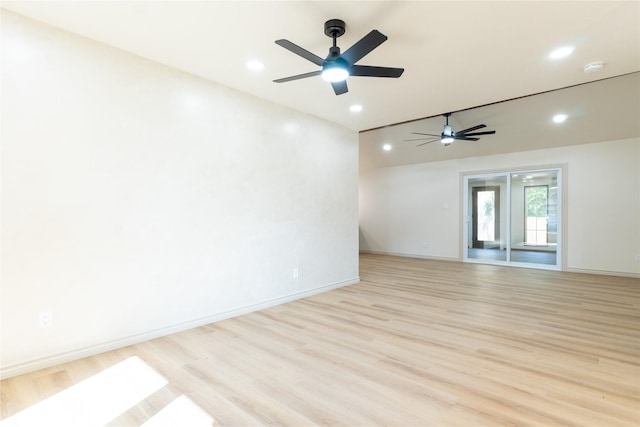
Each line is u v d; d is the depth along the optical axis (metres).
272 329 3.29
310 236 4.66
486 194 7.47
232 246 3.67
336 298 4.50
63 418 1.87
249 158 3.84
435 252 8.05
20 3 2.22
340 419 1.86
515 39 2.67
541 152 6.54
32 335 2.41
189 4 2.23
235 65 3.14
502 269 6.66
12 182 2.33
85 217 2.65
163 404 2.01
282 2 2.21
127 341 2.87
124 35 2.62
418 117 4.80
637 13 2.32
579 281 5.45
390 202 8.85
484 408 1.96
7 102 2.31
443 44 2.74
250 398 2.07
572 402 2.01
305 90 3.74
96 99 2.70
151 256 3.03
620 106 4.91
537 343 2.92
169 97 3.14
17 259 2.36
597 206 5.99
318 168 4.79
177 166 3.20
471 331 3.22
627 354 2.69
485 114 5.51
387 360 2.60
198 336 3.10
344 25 2.46
